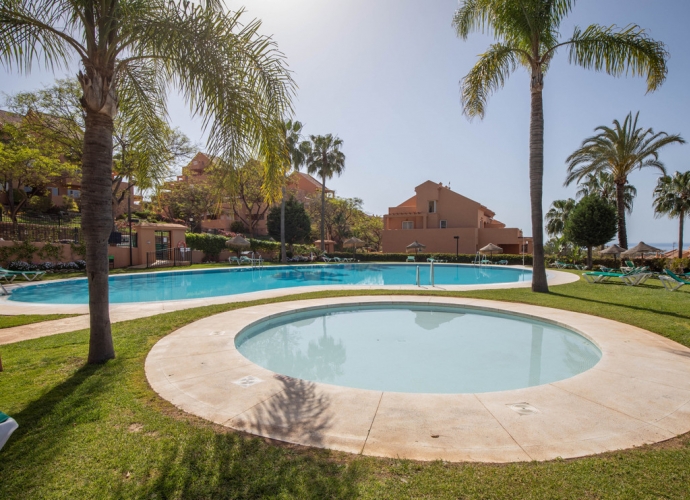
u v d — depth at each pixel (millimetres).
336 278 19375
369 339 7148
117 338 5953
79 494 2248
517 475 2459
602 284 13781
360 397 3797
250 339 7051
